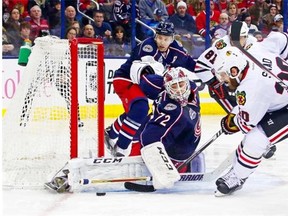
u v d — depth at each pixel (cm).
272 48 742
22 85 733
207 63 802
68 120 744
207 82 815
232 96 815
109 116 1427
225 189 661
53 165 734
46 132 740
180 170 691
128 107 834
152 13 1484
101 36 1442
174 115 670
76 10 1433
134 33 1462
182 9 1504
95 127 806
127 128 816
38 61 726
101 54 716
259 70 633
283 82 641
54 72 727
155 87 728
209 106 1502
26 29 1355
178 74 664
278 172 820
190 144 690
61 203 630
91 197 659
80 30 1433
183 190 698
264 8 1591
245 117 635
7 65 1325
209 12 1513
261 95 627
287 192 694
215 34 1552
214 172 686
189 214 586
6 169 724
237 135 1178
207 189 705
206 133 1194
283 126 647
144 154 665
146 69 744
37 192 679
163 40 815
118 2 1446
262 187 721
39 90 734
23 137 732
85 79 796
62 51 718
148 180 674
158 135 670
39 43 721
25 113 732
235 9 1565
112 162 672
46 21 1394
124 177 672
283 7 1573
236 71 632
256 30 1595
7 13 1342
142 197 661
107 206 618
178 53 835
